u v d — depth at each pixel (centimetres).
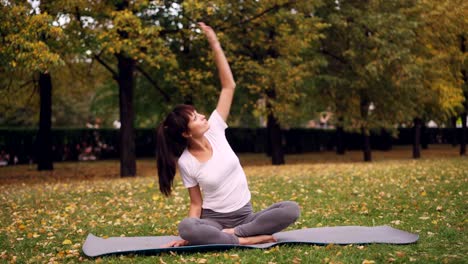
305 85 1964
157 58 1352
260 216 480
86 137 2627
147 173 1806
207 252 469
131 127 1606
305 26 1636
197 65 1670
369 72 1906
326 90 2052
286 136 2997
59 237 605
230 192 480
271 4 1551
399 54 1812
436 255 437
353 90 1998
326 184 1061
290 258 438
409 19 1984
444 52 2047
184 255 464
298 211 483
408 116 2025
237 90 1880
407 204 772
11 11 1137
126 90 1594
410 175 1145
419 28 1991
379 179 1112
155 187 1090
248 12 1616
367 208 760
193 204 492
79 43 1309
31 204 909
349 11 1906
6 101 1873
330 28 1956
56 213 803
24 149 2392
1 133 2331
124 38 1453
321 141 3228
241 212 486
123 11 1311
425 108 2233
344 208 774
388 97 2000
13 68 1199
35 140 2409
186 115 467
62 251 509
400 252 441
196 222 473
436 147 3472
